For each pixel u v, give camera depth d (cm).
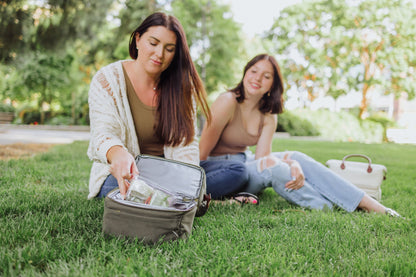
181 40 215
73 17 779
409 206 285
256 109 302
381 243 188
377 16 2211
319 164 272
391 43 2288
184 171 201
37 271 136
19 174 343
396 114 2791
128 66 227
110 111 212
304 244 176
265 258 156
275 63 288
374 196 297
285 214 239
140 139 237
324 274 145
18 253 143
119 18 1159
